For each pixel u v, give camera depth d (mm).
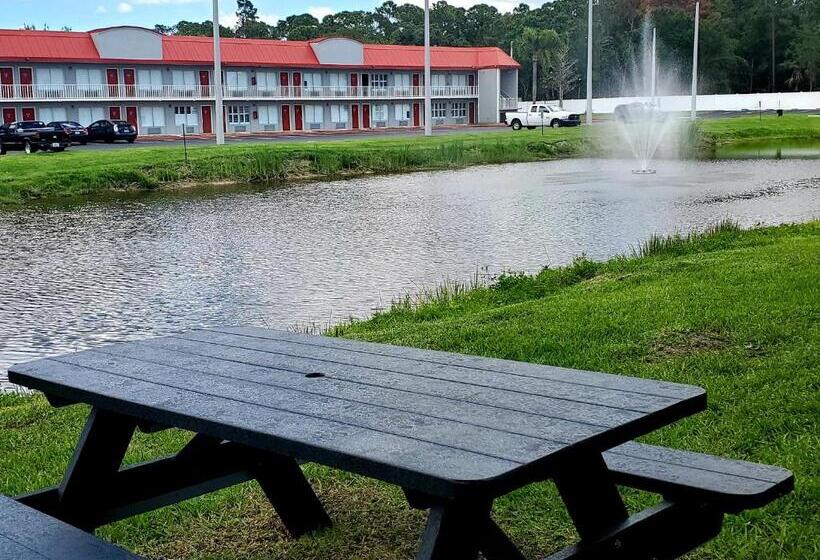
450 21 116000
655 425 2734
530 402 2863
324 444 2506
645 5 95562
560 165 36875
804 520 3822
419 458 2369
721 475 3180
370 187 29375
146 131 58406
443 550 2461
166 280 14016
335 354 3672
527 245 16547
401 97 69625
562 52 94000
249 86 62375
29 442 5562
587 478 2902
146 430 3615
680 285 9109
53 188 29047
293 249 16812
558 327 7453
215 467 3828
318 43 65125
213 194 28188
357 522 4113
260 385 3199
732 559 3553
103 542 2787
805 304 7684
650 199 23438
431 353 3658
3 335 10664
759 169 31953
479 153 40656
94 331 10828
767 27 92812
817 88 92062
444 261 15055
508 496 4223
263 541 3982
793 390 5453
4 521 2945
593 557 2850
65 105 55406
